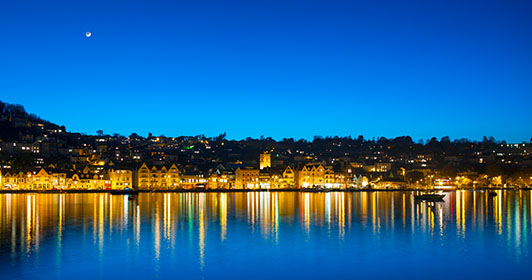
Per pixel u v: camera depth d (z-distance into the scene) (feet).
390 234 353.92
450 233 357.82
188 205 623.36
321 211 529.86
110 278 238.48
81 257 277.03
